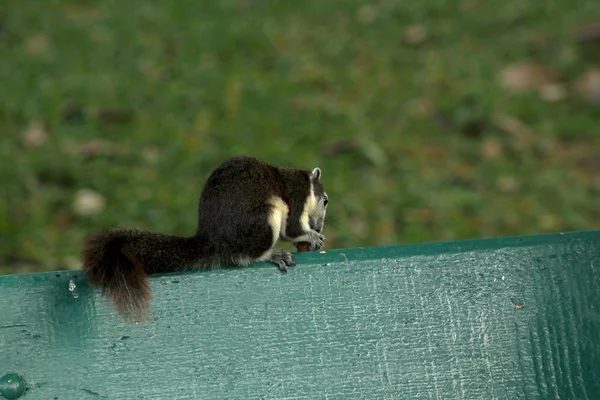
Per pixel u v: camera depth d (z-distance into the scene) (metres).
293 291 6.61
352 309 6.58
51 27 18.89
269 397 6.34
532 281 6.73
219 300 6.56
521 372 6.48
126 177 13.84
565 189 14.31
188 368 6.38
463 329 6.58
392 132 15.57
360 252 6.79
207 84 16.84
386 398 6.38
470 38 19.02
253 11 20.16
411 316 6.59
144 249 6.96
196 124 15.49
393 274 6.70
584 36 18.88
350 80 17.23
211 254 7.11
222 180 7.38
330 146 14.96
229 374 6.38
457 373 6.46
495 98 16.50
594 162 15.19
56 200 13.24
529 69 17.66
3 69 17.08
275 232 7.33
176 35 18.81
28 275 6.54
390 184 14.15
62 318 6.41
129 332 6.42
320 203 8.56
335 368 6.43
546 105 16.59
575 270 6.77
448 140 15.40
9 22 19.00
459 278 6.71
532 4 20.30
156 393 6.30
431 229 13.06
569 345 6.56
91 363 6.34
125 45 18.25
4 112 15.49
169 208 13.12
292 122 15.57
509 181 14.42
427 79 17.23
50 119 15.31
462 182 14.38
